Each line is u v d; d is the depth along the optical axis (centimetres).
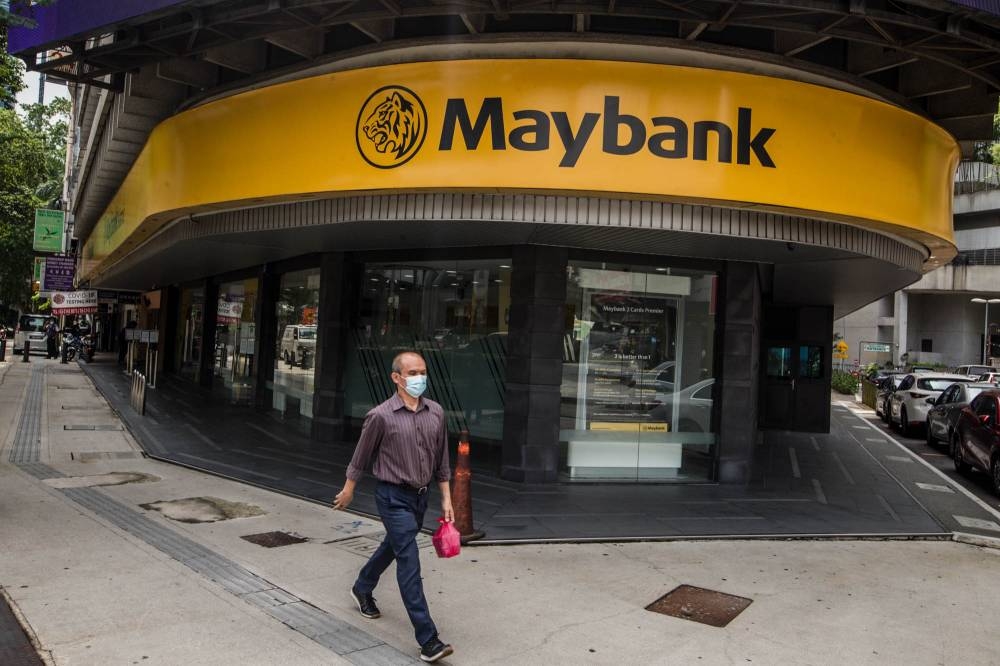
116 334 4244
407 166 730
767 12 663
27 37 830
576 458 945
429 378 1054
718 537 700
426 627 392
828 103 744
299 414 1345
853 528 764
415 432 418
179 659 381
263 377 1527
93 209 1973
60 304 2894
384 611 466
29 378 2200
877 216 774
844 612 506
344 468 952
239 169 848
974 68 738
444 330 1039
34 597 459
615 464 959
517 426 902
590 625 461
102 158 1357
